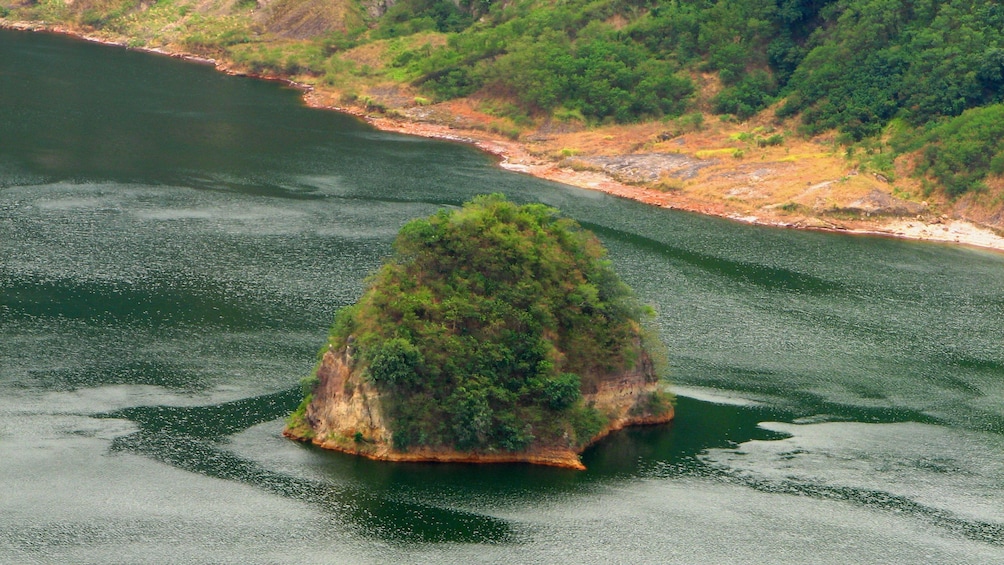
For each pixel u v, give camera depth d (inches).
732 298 5684.1
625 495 3690.9
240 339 4731.8
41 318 4790.8
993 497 3865.7
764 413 4416.8
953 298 5930.1
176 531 3324.3
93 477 3587.6
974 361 5088.6
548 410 3905.0
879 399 4633.4
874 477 3949.3
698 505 3663.9
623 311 4205.2
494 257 4018.2
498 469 3784.5
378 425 3796.8
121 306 4977.9
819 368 4904.0
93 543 3245.6
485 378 3838.6
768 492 3784.5
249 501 3501.5
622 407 4160.9
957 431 4370.1
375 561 3238.2
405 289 3929.6
